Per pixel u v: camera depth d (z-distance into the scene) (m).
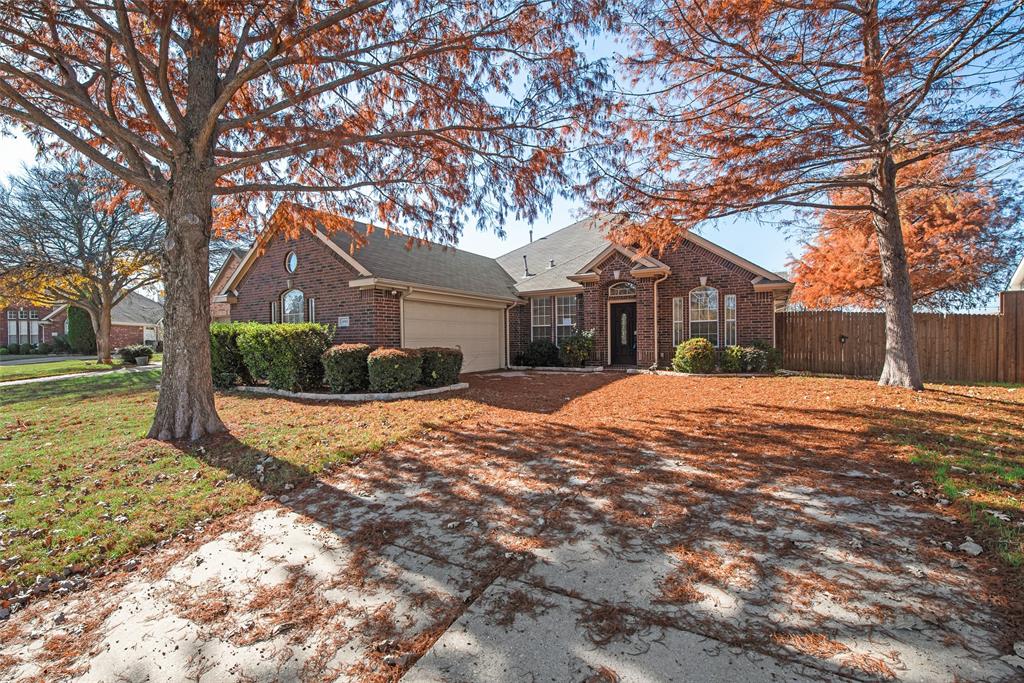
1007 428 6.08
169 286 6.64
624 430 6.58
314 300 13.23
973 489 3.92
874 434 5.89
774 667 2.07
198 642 2.41
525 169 7.66
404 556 3.21
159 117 6.34
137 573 3.13
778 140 7.86
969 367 12.45
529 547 3.27
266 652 2.31
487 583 2.84
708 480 4.42
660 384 11.69
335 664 2.21
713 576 2.81
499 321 17.12
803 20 7.32
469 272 17.03
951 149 7.71
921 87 7.49
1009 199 12.32
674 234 9.89
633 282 15.80
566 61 6.77
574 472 4.79
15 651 2.40
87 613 2.71
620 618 2.46
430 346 13.67
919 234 14.73
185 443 6.22
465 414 7.90
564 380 12.92
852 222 13.23
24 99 5.90
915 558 2.93
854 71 7.56
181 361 6.61
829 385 10.59
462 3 6.33
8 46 6.07
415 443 6.14
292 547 3.41
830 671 2.03
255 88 8.16
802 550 3.08
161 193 6.62
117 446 6.11
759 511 3.69
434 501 4.16
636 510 3.80
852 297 17.09
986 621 2.33
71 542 3.52
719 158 8.42
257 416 8.09
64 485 4.73
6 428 7.35
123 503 4.25
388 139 7.30
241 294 14.96
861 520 3.47
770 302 14.12
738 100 8.33
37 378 15.48
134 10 5.88
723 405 8.34
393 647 2.31
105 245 20.81
